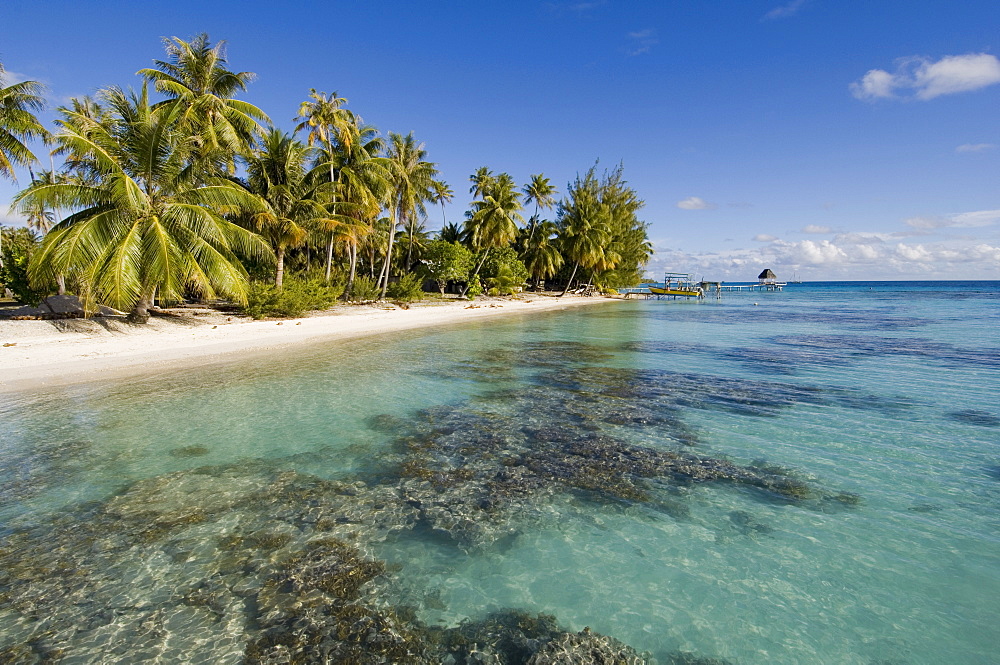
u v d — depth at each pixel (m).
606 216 57.16
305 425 8.19
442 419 8.59
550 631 3.50
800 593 3.93
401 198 34.62
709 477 6.09
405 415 8.84
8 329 14.17
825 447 7.11
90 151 14.66
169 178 16.50
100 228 14.47
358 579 4.05
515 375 12.54
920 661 3.23
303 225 25.12
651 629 3.54
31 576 4.02
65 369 11.65
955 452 6.85
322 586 3.96
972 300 58.00
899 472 6.20
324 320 23.14
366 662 3.17
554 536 4.77
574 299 55.59
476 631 3.49
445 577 4.12
